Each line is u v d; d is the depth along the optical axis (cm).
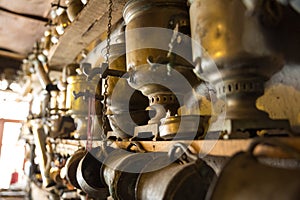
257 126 56
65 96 176
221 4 58
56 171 178
